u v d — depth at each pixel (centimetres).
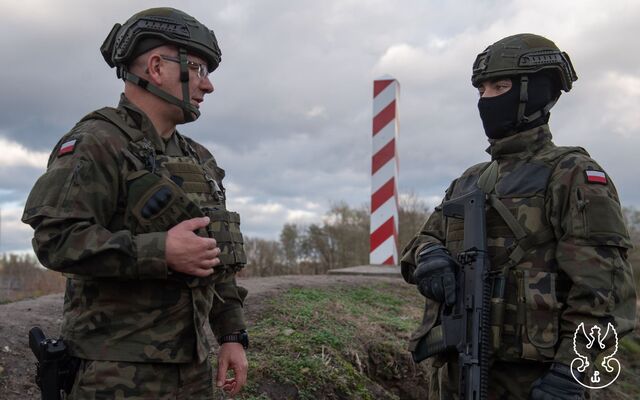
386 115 799
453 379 266
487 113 267
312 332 468
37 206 202
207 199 231
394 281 704
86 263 198
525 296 243
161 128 232
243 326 263
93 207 206
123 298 211
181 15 230
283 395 389
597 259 233
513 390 248
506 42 264
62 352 211
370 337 496
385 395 438
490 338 247
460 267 257
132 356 208
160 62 226
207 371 231
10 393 341
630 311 236
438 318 269
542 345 237
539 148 263
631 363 676
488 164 282
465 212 261
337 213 1822
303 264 1727
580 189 240
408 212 1678
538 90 262
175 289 215
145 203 210
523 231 248
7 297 627
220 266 226
